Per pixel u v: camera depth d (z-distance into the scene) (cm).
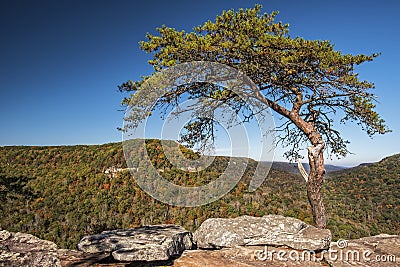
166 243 484
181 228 594
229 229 546
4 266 359
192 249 545
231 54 576
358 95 670
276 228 556
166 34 634
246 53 568
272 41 554
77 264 434
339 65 591
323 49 579
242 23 586
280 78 632
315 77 626
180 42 606
